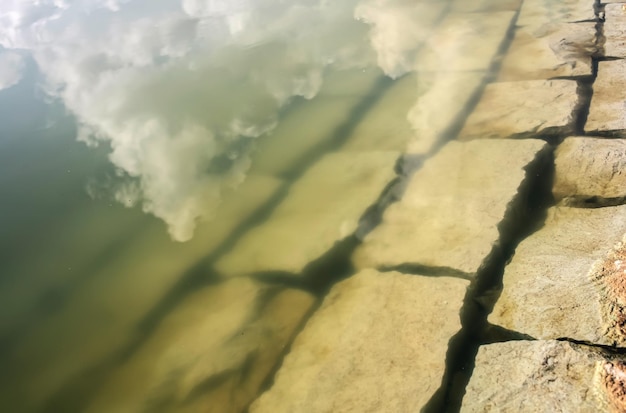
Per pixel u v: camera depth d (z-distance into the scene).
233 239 2.79
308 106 3.86
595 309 1.98
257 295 2.42
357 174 3.04
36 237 3.01
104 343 2.36
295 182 3.11
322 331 2.17
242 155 3.44
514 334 2.02
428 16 5.05
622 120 3.01
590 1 4.63
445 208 2.65
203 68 4.62
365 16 5.32
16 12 7.11
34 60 5.32
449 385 1.91
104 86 4.57
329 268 2.49
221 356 2.18
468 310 2.14
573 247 2.28
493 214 2.54
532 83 3.55
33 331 2.46
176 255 2.77
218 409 2.00
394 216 2.70
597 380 1.74
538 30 4.31
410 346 2.01
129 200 3.23
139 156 3.60
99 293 2.61
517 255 2.34
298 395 1.94
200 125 3.80
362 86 4.01
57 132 4.00
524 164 2.81
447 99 3.60
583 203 2.59
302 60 4.55
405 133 3.34
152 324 2.41
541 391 1.77
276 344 2.19
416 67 4.14
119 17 6.21
